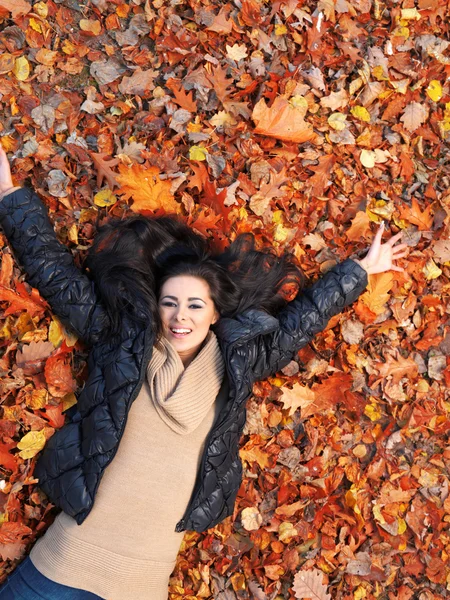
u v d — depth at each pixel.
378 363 2.79
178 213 2.62
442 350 2.89
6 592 2.16
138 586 2.15
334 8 2.92
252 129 2.78
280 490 2.62
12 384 2.30
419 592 2.72
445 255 2.90
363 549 2.69
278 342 2.41
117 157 2.59
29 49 2.58
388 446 2.77
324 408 2.70
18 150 2.51
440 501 2.78
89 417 2.21
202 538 2.57
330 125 2.86
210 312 2.36
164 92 2.72
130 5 2.74
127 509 2.16
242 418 2.37
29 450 2.30
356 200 2.85
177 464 2.21
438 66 3.05
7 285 2.29
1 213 2.23
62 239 2.50
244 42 2.85
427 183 2.96
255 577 2.59
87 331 2.30
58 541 2.15
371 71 2.95
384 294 2.74
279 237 2.74
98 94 2.66
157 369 2.24
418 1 3.07
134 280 2.29
